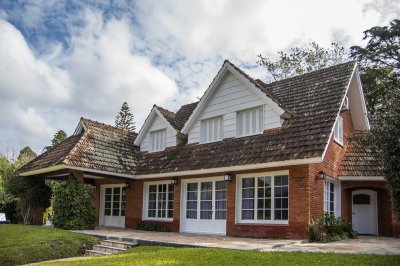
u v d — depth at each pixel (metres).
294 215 15.01
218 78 19.25
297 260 9.78
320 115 16.03
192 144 20.52
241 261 9.74
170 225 19.98
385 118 11.52
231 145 18.09
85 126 22.47
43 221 24.44
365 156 18.98
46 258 13.77
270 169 16.05
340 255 10.51
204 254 10.76
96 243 15.53
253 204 16.64
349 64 18.86
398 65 31.52
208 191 18.69
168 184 20.84
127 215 22.58
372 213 19.86
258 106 17.84
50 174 21.62
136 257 10.94
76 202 18.98
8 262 12.85
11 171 30.44
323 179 15.80
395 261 9.74
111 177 21.20
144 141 23.59
